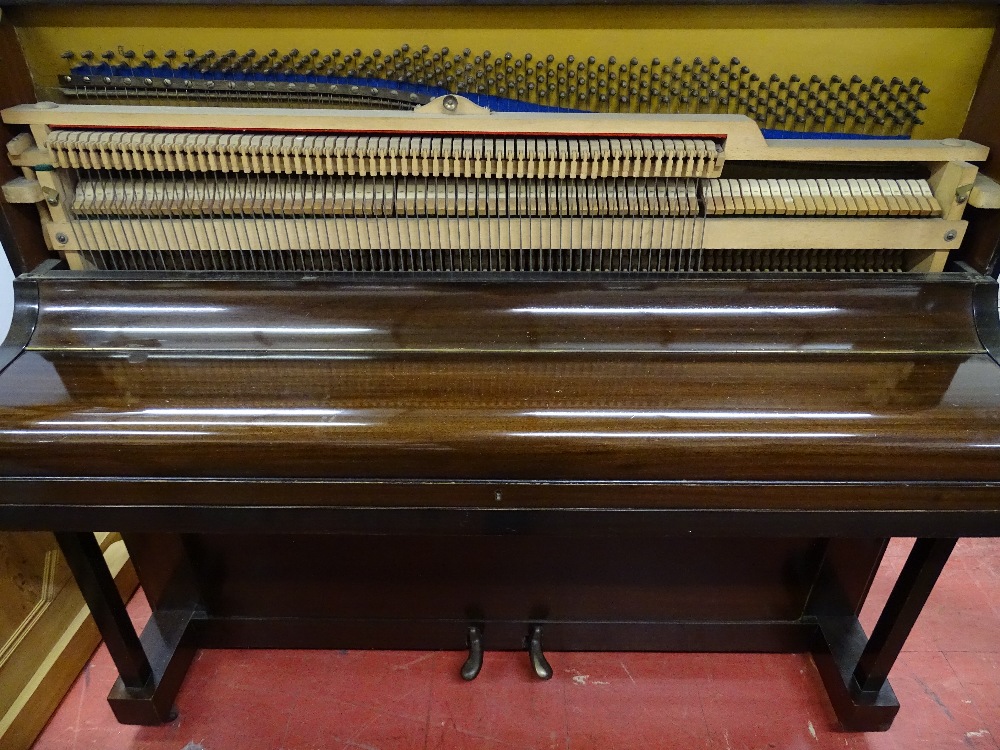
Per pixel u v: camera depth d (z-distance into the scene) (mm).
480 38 1146
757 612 1692
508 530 1088
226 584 1657
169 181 1207
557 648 1749
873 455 1003
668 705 1631
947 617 1840
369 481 1038
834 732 1573
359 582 1644
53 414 1028
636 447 1005
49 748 1536
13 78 1130
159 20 1129
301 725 1588
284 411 1031
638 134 1136
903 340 1171
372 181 1194
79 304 1187
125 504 1065
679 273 1216
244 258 1254
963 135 1220
